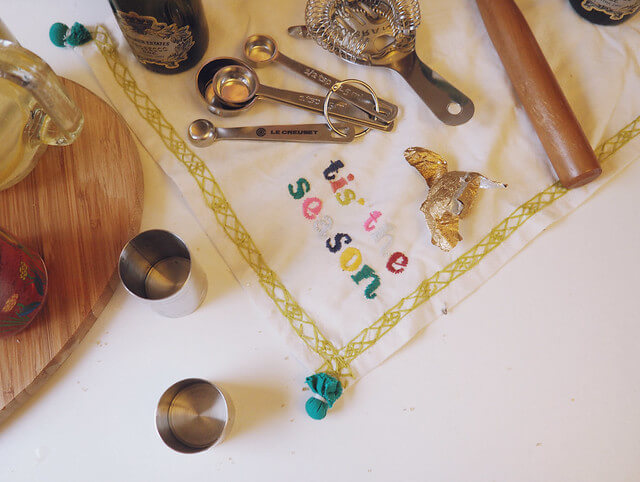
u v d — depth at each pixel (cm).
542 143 40
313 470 36
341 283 39
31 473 36
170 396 35
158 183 41
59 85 34
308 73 43
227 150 41
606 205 41
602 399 37
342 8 42
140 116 42
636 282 39
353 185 41
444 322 38
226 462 36
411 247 40
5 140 35
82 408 37
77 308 37
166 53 40
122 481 36
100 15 44
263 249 39
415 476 36
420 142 42
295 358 38
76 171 39
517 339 38
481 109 42
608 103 42
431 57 44
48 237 38
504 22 41
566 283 39
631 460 36
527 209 40
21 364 36
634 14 44
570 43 44
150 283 38
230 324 38
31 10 44
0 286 31
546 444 36
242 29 44
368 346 38
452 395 37
